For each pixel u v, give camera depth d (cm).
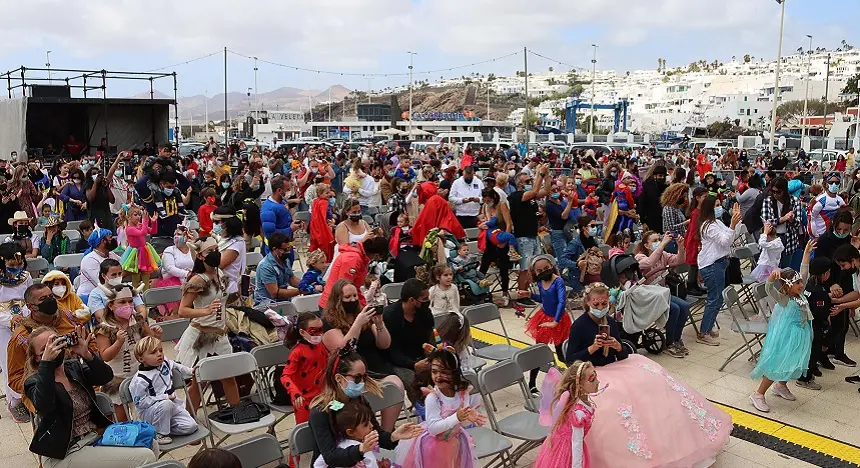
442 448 452
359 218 916
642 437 513
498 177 1123
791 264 1048
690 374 776
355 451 405
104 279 663
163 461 420
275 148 3581
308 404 533
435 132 10875
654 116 17612
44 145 2509
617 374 548
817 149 5547
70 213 1262
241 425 539
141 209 883
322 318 575
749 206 1287
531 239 1020
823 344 782
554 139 6344
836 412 678
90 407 483
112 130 2498
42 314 538
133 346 597
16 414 589
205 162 2203
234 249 791
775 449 600
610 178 1356
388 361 595
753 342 798
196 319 618
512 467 547
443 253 930
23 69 2248
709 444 549
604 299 557
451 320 591
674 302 830
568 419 472
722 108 14738
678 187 1056
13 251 652
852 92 13462
